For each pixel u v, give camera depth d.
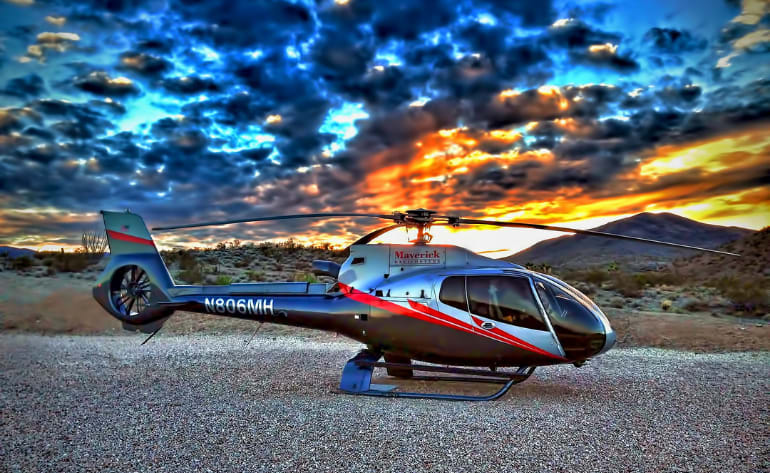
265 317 8.20
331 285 8.20
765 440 5.16
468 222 7.49
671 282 32.03
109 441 5.22
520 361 7.18
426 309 7.39
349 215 7.44
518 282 7.17
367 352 7.96
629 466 4.47
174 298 8.60
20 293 19.16
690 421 5.84
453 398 6.81
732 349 11.94
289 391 7.49
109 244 8.94
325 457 4.71
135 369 9.12
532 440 5.14
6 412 6.31
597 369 9.30
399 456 4.72
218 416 6.09
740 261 48.84
